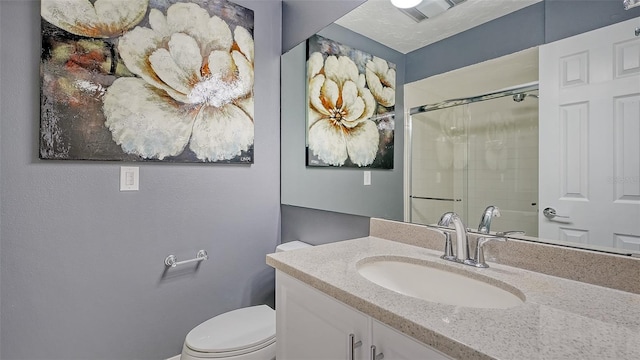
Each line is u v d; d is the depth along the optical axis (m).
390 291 0.76
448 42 1.18
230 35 1.73
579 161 0.86
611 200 0.81
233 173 1.79
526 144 0.96
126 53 1.40
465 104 1.12
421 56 1.27
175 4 1.53
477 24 1.10
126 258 1.45
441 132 1.20
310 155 1.80
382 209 1.42
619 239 0.80
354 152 1.55
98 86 1.33
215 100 1.67
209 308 1.71
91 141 1.32
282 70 1.99
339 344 0.81
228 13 1.72
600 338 0.55
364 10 1.50
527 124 0.96
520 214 0.97
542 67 0.94
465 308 0.67
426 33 1.26
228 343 1.21
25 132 1.21
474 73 1.10
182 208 1.60
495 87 1.04
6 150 1.18
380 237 1.40
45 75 1.22
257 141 1.89
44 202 1.25
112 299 1.42
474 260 1.01
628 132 0.79
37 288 1.25
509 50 1.01
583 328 0.59
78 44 1.29
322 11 1.73
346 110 1.60
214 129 1.67
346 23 1.59
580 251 0.85
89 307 1.36
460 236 1.01
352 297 0.74
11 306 1.20
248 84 1.81
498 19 1.04
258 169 1.90
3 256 1.18
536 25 0.95
